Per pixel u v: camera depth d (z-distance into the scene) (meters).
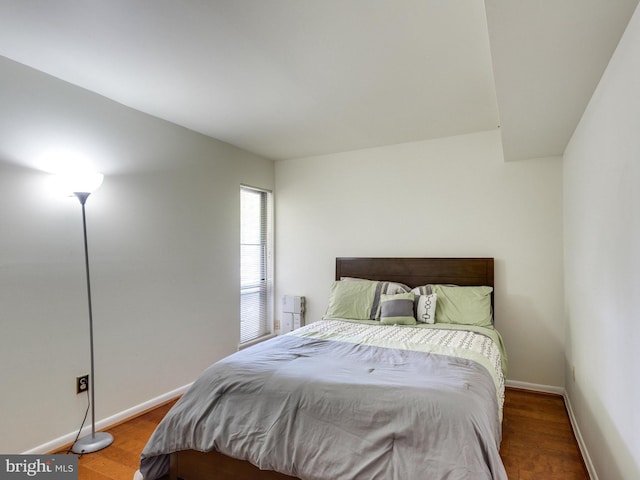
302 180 4.24
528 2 1.18
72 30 1.78
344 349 2.25
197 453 1.82
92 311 2.48
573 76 1.69
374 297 3.35
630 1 1.18
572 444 2.30
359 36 1.84
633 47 1.26
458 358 2.04
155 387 2.90
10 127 2.08
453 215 3.47
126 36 1.84
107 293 2.57
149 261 2.88
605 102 1.66
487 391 1.69
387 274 3.66
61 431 2.28
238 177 3.83
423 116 2.96
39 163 2.21
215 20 1.70
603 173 1.72
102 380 2.53
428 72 2.22
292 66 2.15
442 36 1.84
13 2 1.56
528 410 2.77
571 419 2.57
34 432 2.15
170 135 3.08
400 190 3.71
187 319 3.20
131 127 2.76
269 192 4.36
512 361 3.22
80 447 2.23
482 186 3.36
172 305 3.06
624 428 1.42
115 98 2.61
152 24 1.73
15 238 2.10
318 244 4.13
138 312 2.78
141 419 2.66
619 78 1.44
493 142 3.32
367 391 1.60
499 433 1.74
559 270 3.07
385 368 1.88
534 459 2.13
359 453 1.46
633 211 1.31
